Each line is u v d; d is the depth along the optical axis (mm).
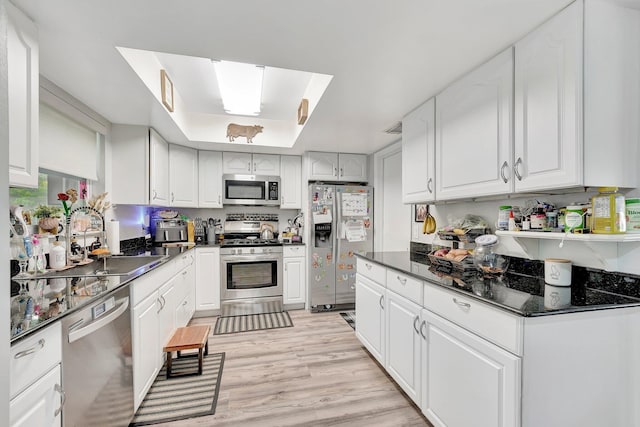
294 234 3865
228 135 3258
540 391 1039
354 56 1493
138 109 2221
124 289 1494
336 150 3600
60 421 1013
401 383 1805
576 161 1086
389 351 1968
